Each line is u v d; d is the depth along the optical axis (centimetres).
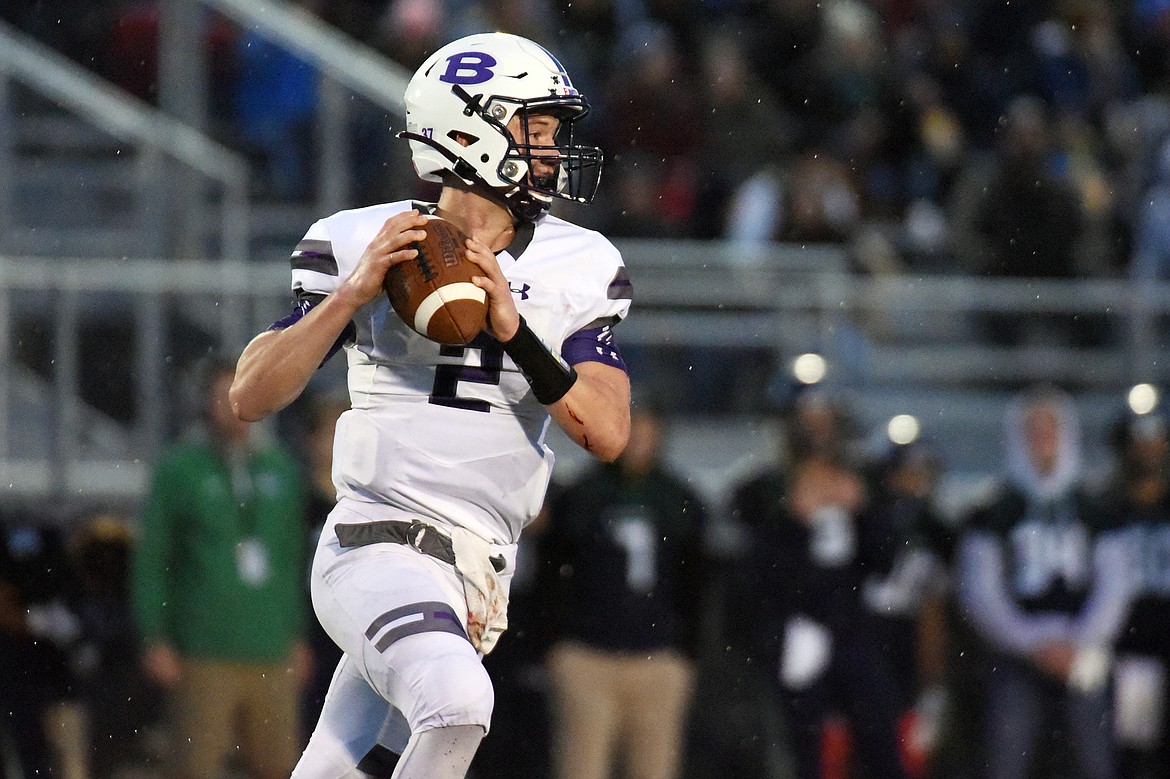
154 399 2925
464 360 1340
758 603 2750
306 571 2648
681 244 3419
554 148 1355
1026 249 3700
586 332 1366
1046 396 2867
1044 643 2822
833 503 2758
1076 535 2833
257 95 3331
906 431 2917
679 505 2681
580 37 4138
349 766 1407
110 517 2817
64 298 2897
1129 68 4684
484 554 1345
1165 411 3081
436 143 1355
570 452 3173
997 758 2839
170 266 2964
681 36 4259
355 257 1336
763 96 4128
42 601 2458
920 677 2869
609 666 2638
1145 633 2852
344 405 2648
